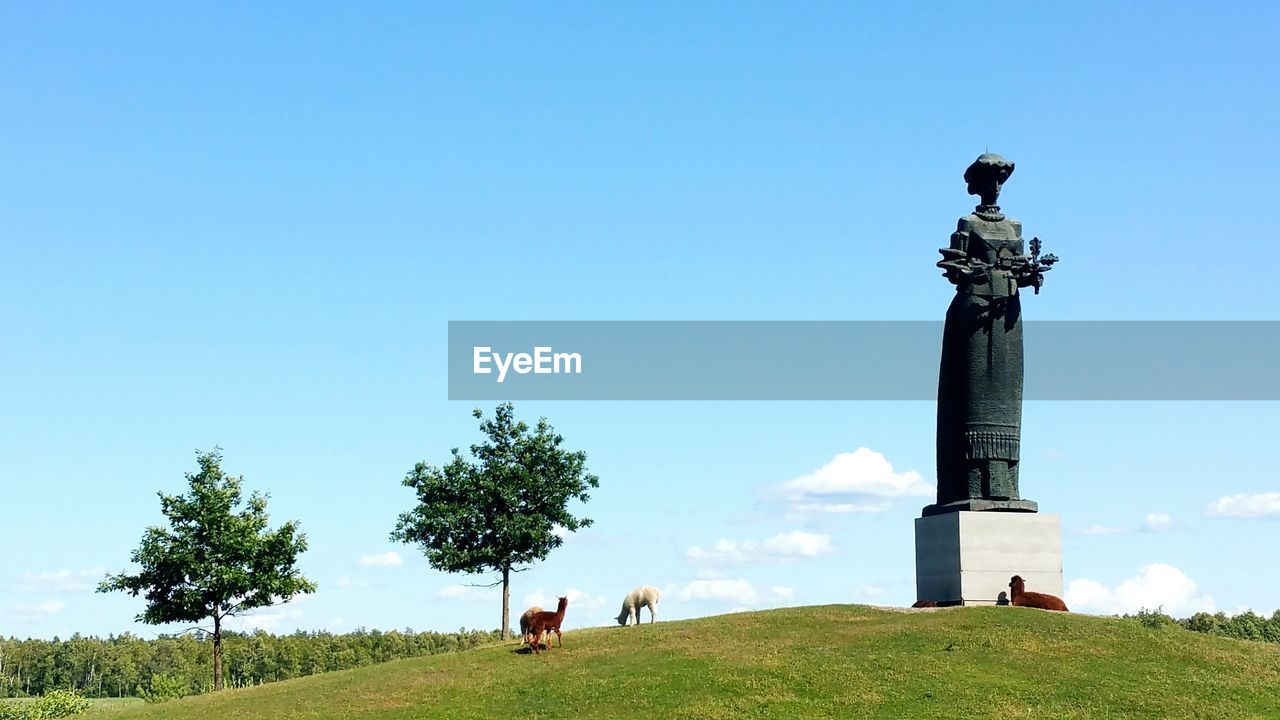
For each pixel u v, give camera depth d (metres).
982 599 51.03
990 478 52.69
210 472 60.28
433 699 41.12
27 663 148.62
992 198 54.88
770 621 50.16
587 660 45.03
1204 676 41.12
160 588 59.41
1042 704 37.78
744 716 36.94
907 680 40.09
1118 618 48.50
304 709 41.69
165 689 93.12
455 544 61.12
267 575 59.41
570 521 61.72
